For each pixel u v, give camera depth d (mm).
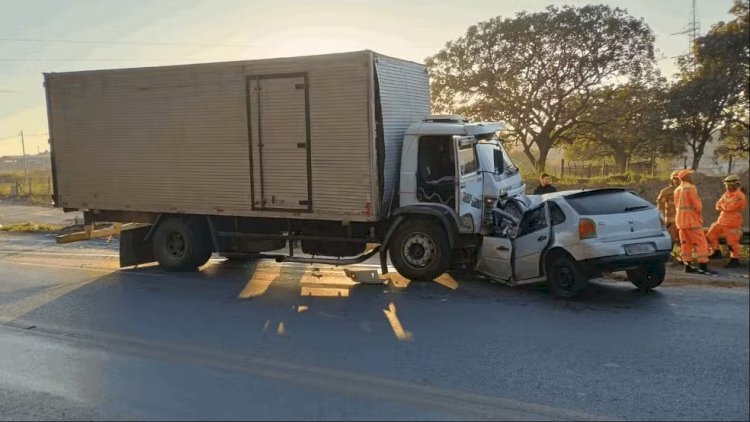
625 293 8344
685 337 6258
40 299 9016
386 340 6574
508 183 10328
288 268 11312
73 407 5016
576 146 44812
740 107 23812
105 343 6730
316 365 5840
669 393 4902
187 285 9859
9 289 9828
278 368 5785
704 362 5539
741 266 9945
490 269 9312
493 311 7645
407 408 4789
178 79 10625
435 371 5578
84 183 11852
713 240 10352
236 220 10758
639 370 5414
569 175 34000
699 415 4504
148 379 5586
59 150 12055
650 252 7859
